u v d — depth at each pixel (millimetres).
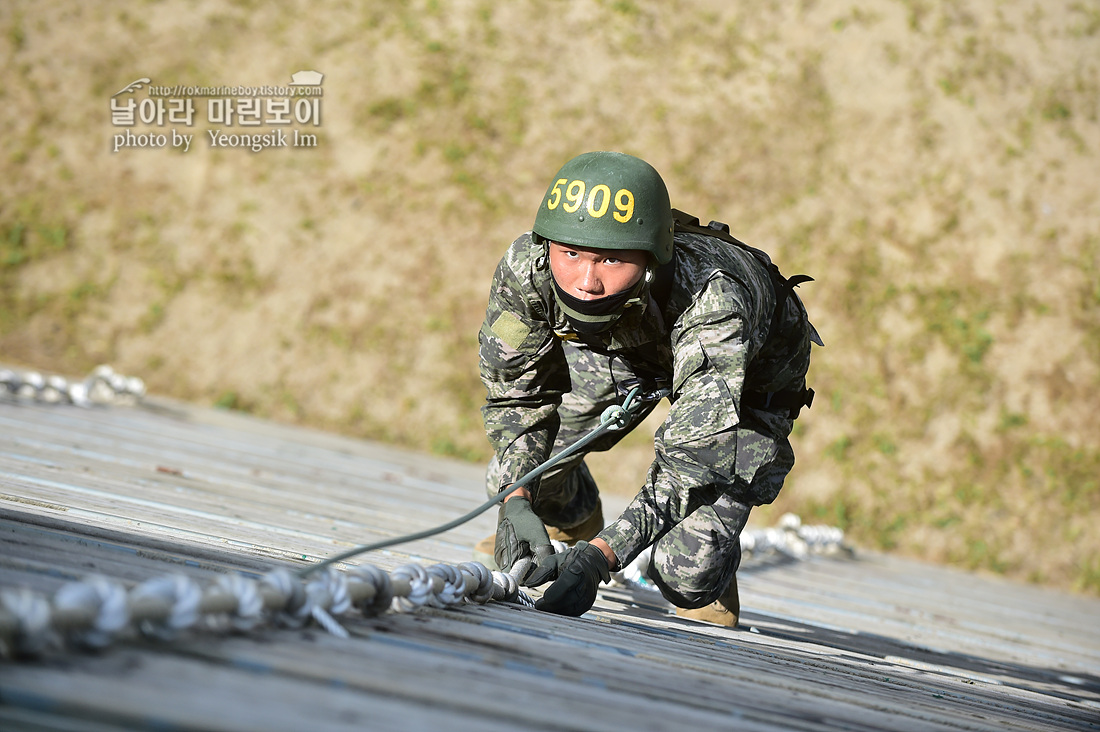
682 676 5969
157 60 40781
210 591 4578
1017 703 8430
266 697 3803
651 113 40844
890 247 38656
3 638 3586
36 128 39156
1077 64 43875
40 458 14328
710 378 8227
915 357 36750
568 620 7641
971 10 44688
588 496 11984
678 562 10180
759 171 39750
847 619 14945
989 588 27734
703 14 43594
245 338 36438
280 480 19047
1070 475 35375
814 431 35344
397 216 38406
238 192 38719
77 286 36812
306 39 41625
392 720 3787
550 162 39531
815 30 43375
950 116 41719
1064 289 38406
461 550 13883
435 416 35625
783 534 24953
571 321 8523
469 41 41969
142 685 3680
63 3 41656
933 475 35094
